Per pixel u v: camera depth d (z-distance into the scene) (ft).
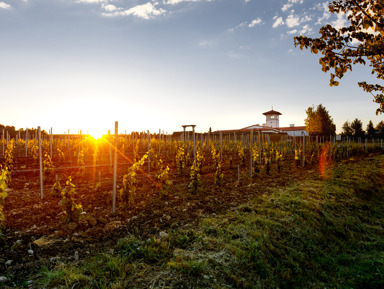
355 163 49.96
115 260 11.48
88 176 31.14
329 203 23.50
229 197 23.35
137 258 11.99
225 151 66.59
